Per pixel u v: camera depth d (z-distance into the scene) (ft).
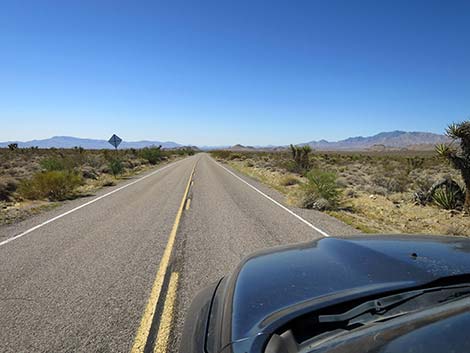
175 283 16.52
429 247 8.41
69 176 52.54
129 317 13.12
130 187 61.26
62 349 11.03
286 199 45.83
